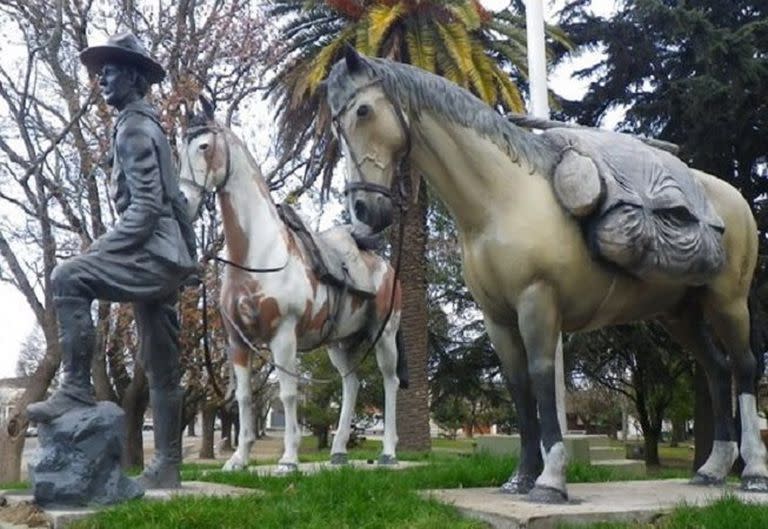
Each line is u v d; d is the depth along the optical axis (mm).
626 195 4551
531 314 4477
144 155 4891
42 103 15492
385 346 8922
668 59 20781
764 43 18266
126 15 15648
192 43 15672
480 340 22906
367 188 4445
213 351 15172
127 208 4953
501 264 4512
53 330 14766
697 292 5352
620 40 20703
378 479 4969
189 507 4258
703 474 5566
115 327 15234
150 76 5195
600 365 21297
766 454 5336
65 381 4625
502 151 4574
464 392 23625
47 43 14695
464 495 4820
